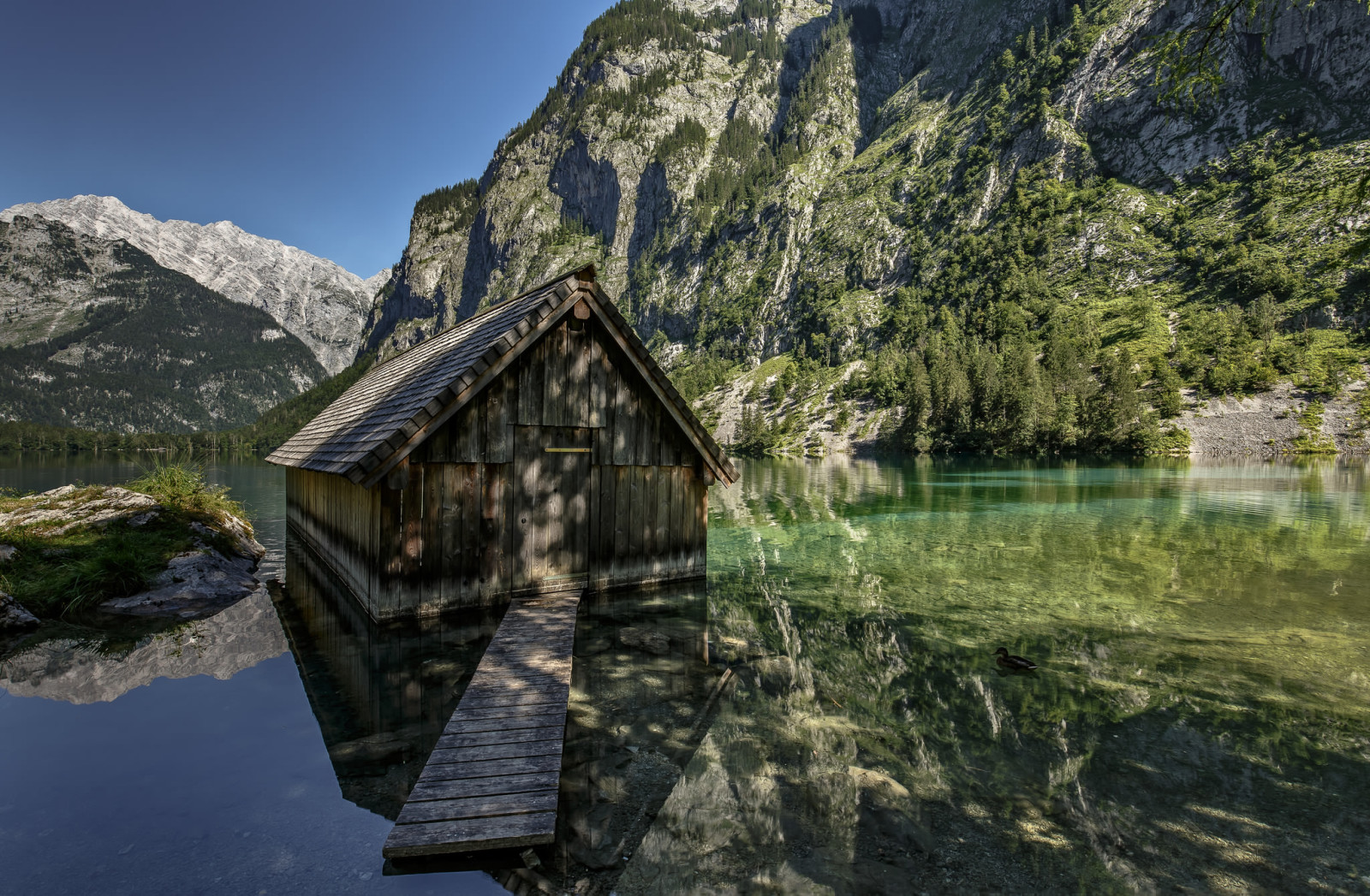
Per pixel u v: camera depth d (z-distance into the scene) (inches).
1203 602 402.9
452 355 424.5
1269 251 3909.9
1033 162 5684.1
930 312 5378.9
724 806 170.7
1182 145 5002.5
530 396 375.6
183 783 184.5
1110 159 5369.1
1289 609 383.9
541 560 386.6
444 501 349.7
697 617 367.6
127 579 406.3
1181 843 155.6
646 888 137.5
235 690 260.2
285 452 660.1
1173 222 4621.1
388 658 296.4
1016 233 5329.7
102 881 138.6
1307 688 260.4
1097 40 5679.1
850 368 5123.0
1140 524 759.7
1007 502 1012.5
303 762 198.5
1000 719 229.8
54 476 1875.0
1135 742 211.3
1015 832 159.2
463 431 351.9
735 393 5625.0
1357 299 3299.7
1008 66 6761.8
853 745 208.8
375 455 317.4
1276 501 998.4
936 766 194.5
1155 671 280.8
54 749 205.9
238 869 144.3
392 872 144.6
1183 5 5255.9
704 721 227.5
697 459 453.7
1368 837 158.2
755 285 7160.4
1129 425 2768.2
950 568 510.9
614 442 411.5
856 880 139.0
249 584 459.8
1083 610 384.2
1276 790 181.5
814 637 331.9
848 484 1438.2
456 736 205.8
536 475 381.1
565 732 216.5
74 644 322.3
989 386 3383.4
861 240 6520.7
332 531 484.4
